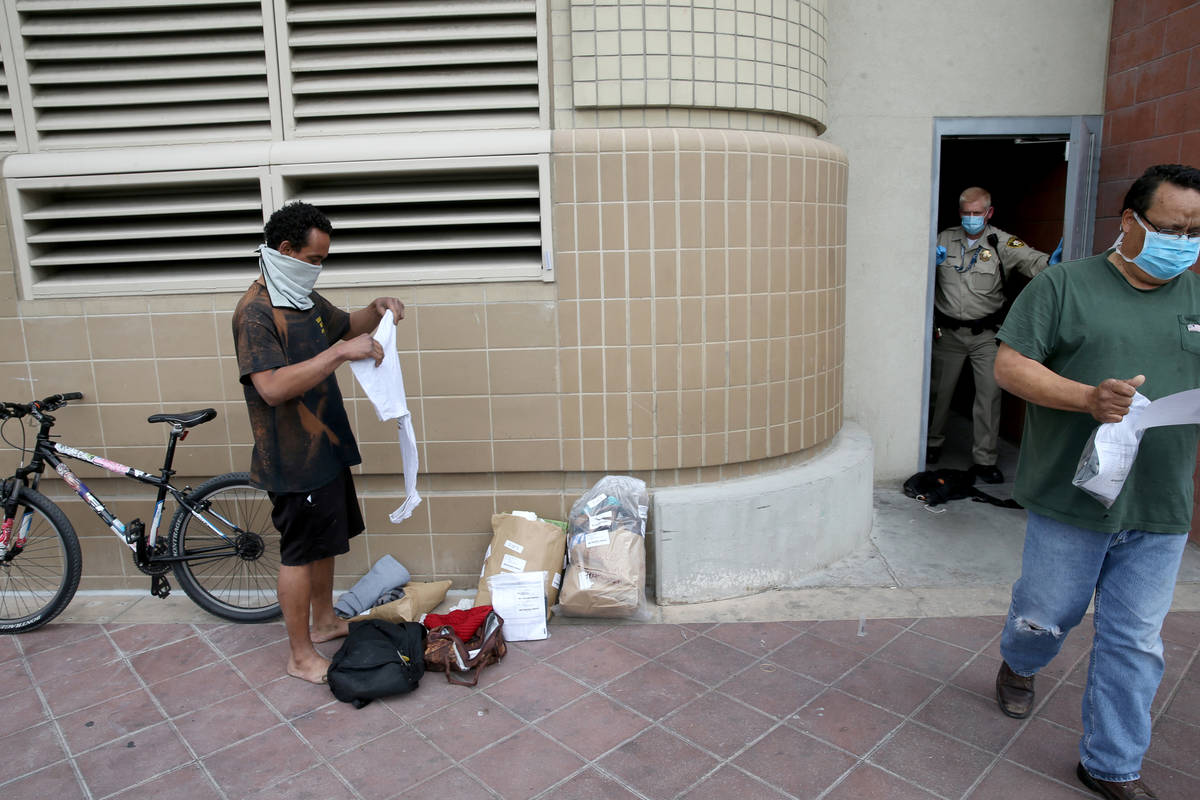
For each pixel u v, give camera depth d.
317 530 3.39
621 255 3.93
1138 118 4.98
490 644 3.49
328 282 3.97
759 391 4.20
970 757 2.86
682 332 4.01
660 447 4.10
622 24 3.80
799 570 4.32
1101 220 5.41
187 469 4.20
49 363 4.14
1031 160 6.07
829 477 4.36
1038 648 2.92
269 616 4.00
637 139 3.84
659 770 2.81
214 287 4.02
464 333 4.01
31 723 3.19
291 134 3.95
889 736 2.98
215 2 3.85
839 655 3.56
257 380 3.12
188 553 3.98
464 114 3.97
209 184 4.04
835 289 4.60
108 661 3.66
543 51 3.84
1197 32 4.43
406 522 4.21
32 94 3.97
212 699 3.33
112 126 3.98
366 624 3.50
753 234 4.04
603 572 3.79
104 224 4.16
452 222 3.90
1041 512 2.74
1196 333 2.50
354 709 3.24
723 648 3.64
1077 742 2.94
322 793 2.74
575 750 2.93
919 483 5.61
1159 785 2.70
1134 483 2.55
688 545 4.04
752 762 2.85
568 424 4.08
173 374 4.11
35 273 4.08
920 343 5.63
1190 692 3.21
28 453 4.22
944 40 5.30
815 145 4.29
